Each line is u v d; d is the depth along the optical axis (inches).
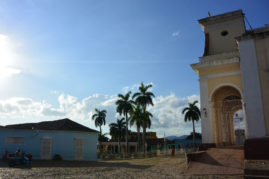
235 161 507.8
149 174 517.3
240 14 789.9
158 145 2353.6
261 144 493.0
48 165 750.5
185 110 2225.6
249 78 627.5
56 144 1019.9
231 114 833.5
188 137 3026.6
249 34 649.0
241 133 1003.3
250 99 614.9
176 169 574.2
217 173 463.5
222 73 722.2
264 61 620.7
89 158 1106.1
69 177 482.6
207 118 716.0
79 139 1084.5
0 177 474.3
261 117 593.0
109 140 2763.3
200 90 742.5
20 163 722.2
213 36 818.2
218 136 714.8
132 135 2977.4
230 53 735.7
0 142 930.7
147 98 1841.8
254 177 404.8
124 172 564.4
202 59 773.9
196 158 565.6
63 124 1090.7
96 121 2605.8
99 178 471.2
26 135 977.5
